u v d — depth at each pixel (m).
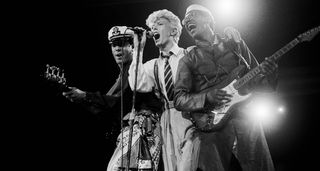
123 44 5.88
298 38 4.98
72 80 7.43
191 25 5.57
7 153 7.28
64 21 7.48
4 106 7.33
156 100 5.69
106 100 5.77
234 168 5.20
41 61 7.42
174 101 5.32
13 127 7.32
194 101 5.19
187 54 5.50
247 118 5.18
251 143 5.06
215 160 5.05
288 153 7.70
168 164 5.43
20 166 7.27
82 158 7.29
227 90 5.20
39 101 7.36
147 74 5.69
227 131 5.13
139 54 5.35
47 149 7.31
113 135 5.95
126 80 5.77
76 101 5.75
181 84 5.32
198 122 5.21
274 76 5.10
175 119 5.50
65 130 7.34
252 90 5.17
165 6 7.35
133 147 5.33
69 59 7.46
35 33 7.45
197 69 5.40
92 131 7.31
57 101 7.34
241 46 5.41
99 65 7.45
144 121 5.47
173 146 5.46
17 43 7.41
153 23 5.82
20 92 7.36
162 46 5.78
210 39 5.55
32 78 7.37
